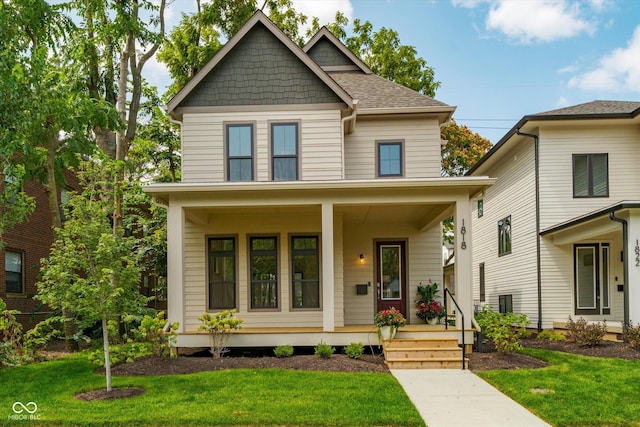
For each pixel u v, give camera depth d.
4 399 7.82
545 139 16.09
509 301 19.02
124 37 15.12
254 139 13.59
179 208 11.69
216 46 20.48
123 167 15.24
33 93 10.82
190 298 13.57
